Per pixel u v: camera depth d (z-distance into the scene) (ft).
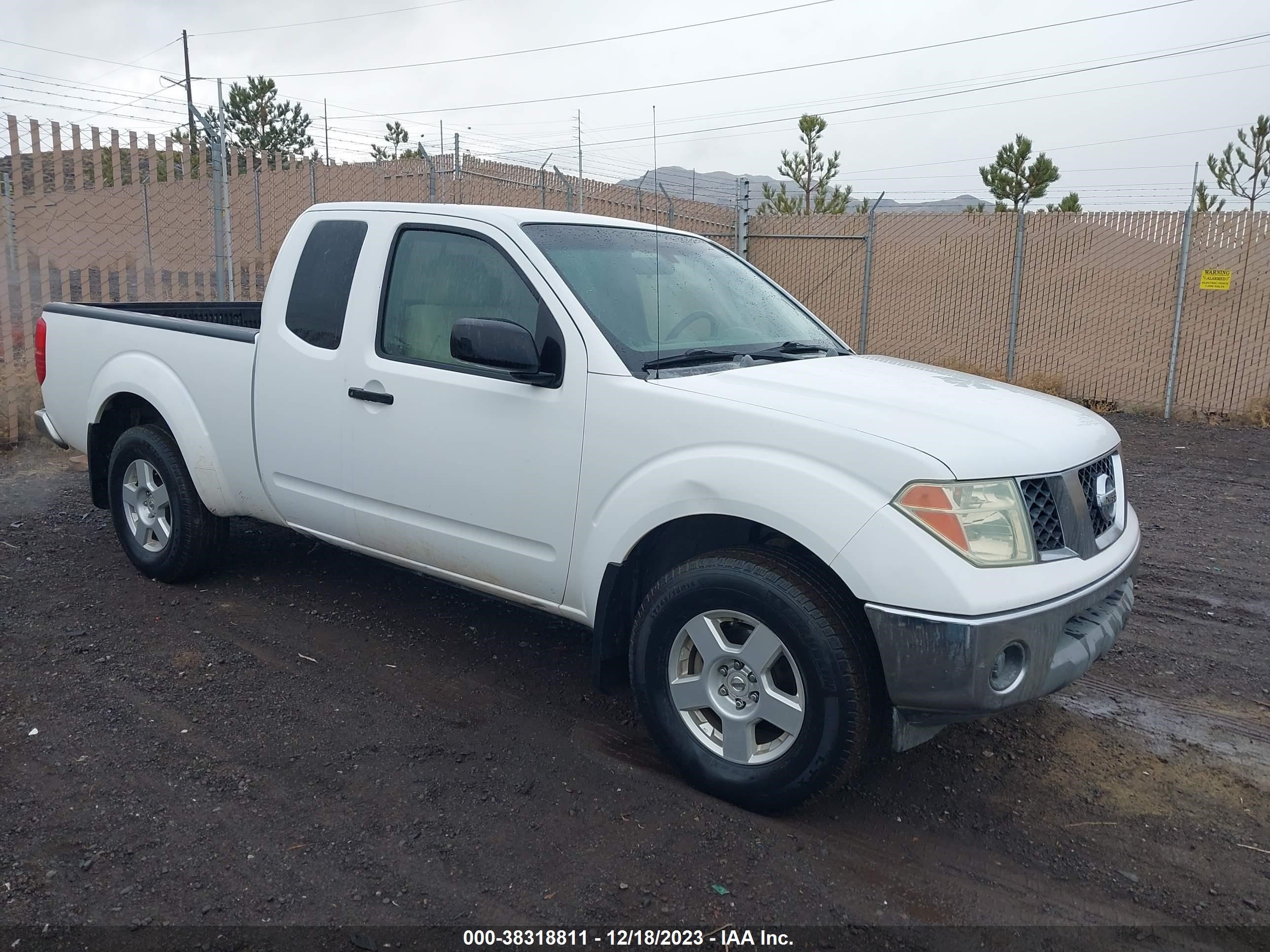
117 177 30.19
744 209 53.52
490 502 12.83
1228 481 29.58
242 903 9.25
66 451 28.25
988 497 9.96
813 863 10.23
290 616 16.47
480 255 13.30
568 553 12.24
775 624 10.42
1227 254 41.55
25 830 10.23
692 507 10.96
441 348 13.46
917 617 9.65
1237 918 9.63
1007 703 9.93
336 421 14.40
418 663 14.87
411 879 9.71
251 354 15.53
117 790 11.08
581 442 11.93
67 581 17.67
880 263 50.26
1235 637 16.99
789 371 12.49
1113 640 11.28
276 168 35.29
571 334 12.12
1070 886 10.07
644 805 11.17
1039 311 46.16
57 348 18.83
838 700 10.12
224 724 12.73
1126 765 12.59
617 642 12.25
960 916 9.53
